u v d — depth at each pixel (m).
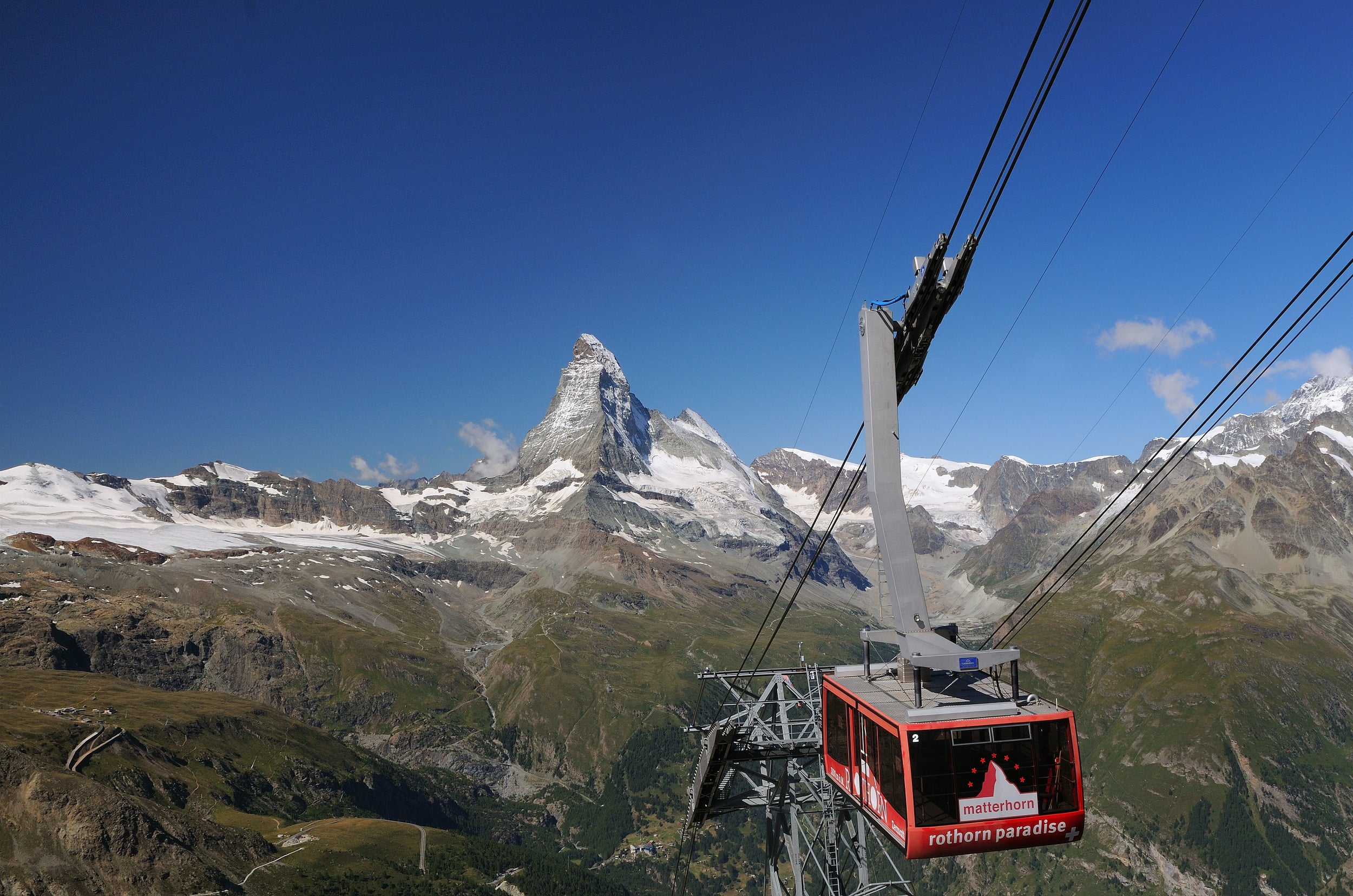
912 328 33.53
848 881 53.31
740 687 52.28
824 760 38.22
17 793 191.12
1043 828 28.69
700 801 55.28
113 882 180.00
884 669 36.69
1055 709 29.52
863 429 36.03
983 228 29.28
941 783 28.41
